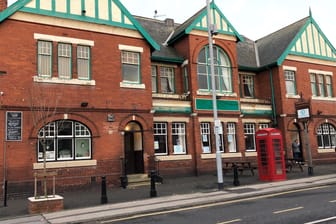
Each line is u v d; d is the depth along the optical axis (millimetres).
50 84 16328
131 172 18938
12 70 15570
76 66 17203
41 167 15625
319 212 9500
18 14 16078
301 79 26109
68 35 17219
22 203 13742
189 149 21109
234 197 12758
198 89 21859
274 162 17281
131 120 18344
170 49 23422
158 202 12414
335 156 27047
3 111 15180
